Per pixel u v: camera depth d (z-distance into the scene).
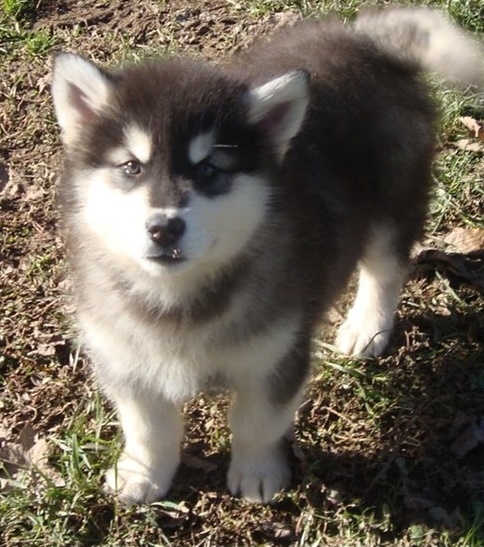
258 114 1.03
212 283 1.03
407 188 1.26
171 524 1.14
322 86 1.18
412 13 1.25
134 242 0.99
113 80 1.03
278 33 1.31
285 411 1.12
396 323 1.35
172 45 1.67
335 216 1.15
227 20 1.73
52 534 1.12
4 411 1.24
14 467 1.19
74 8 1.76
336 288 1.18
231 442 1.19
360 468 1.19
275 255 1.04
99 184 1.02
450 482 1.18
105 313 1.06
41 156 1.53
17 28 1.70
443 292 1.38
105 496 1.15
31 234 1.43
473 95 1.59
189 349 1.06
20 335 1.31
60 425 1.22
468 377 1.29
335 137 1.17
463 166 1.52
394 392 1.27
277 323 1.06
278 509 1.16
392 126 1.22
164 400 1.12
